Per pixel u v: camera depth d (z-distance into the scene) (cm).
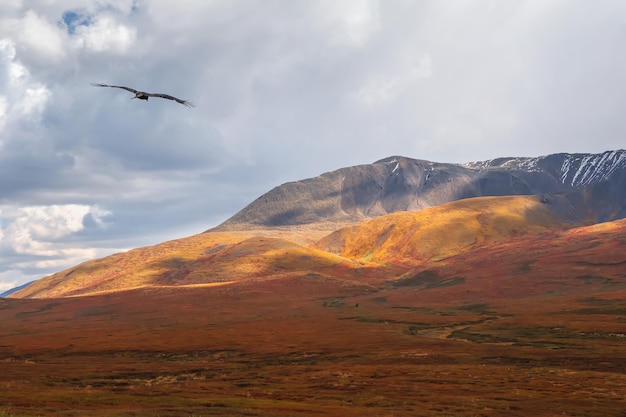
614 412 6138
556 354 10831
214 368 10675
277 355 12175
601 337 13000
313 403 6762
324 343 13388
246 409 5878
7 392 7262
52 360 12812
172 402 6438
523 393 7312
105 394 7194
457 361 10588
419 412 5984
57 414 5238
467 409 6278
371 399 6919
